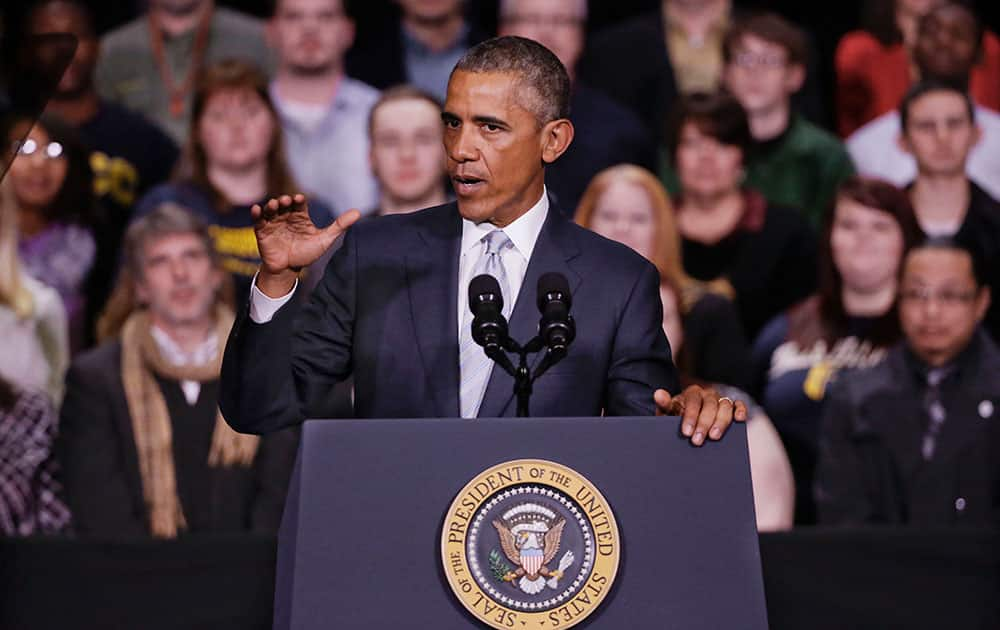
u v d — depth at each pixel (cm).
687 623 654
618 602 654
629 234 1672
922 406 1523
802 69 1928
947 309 1521
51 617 1359
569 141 805
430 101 1756
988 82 2012
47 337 1638
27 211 1714
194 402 1504
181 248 1530
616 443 675
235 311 1616
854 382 1555
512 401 771
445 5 1975
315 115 1903
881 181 1672
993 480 1498
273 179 1772
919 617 1398
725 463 678
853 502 1515
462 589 645
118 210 1848
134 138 1884
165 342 1527
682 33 2033
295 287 758
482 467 664
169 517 1468
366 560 649
